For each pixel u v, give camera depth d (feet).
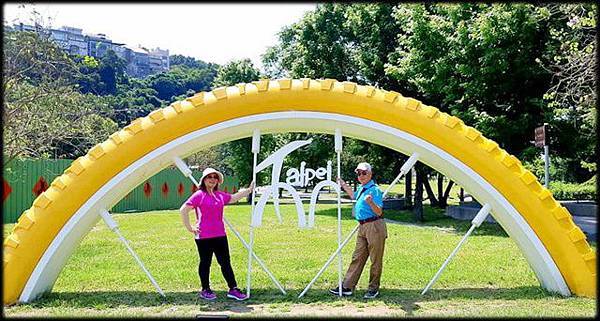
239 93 23.58
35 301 21.90
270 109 23.70
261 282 26.32
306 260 33.30
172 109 23.31
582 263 22.67
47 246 21.95
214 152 168.55
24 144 50.06
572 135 51.24
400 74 55.93
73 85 54.75
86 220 22.61
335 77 75.61
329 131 24.91
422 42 52.75
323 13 76.79
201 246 22.65
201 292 22.88
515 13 46.62
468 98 52.29
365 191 23.12
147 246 40.68
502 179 23.15
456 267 30.55
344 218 66.18
